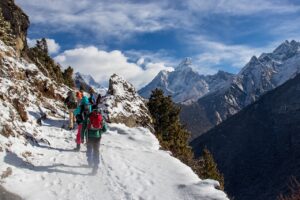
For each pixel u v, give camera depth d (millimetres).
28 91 18875
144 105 24172
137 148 16375
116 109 21125
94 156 12695
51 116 18984
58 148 14656
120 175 12500
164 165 14078
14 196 9891
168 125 38906
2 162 11383
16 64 19828
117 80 23734
